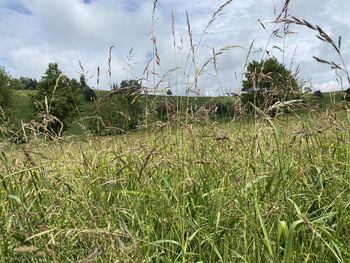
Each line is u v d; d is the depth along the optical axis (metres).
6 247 3.48
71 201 3.86
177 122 4.68
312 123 4.50
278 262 3.05
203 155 4.38
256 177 3.59
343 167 4.21
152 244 3.52
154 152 4.13
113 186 4.15
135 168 4.29
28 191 4.04
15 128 4.92
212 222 3.68
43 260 3.36
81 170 4.58
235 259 3.30
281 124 4.68
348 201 3.60
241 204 3.54
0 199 4.19
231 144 4.26
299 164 4.17
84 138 5.11
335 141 4.62
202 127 4.93
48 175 4.21
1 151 4.09
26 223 3.61
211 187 4.23
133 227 3.78
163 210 3.82
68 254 3.48
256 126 3.90
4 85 63.69
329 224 3.80
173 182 4.15
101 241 3.06
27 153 3.89
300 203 4.02
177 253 3.60
